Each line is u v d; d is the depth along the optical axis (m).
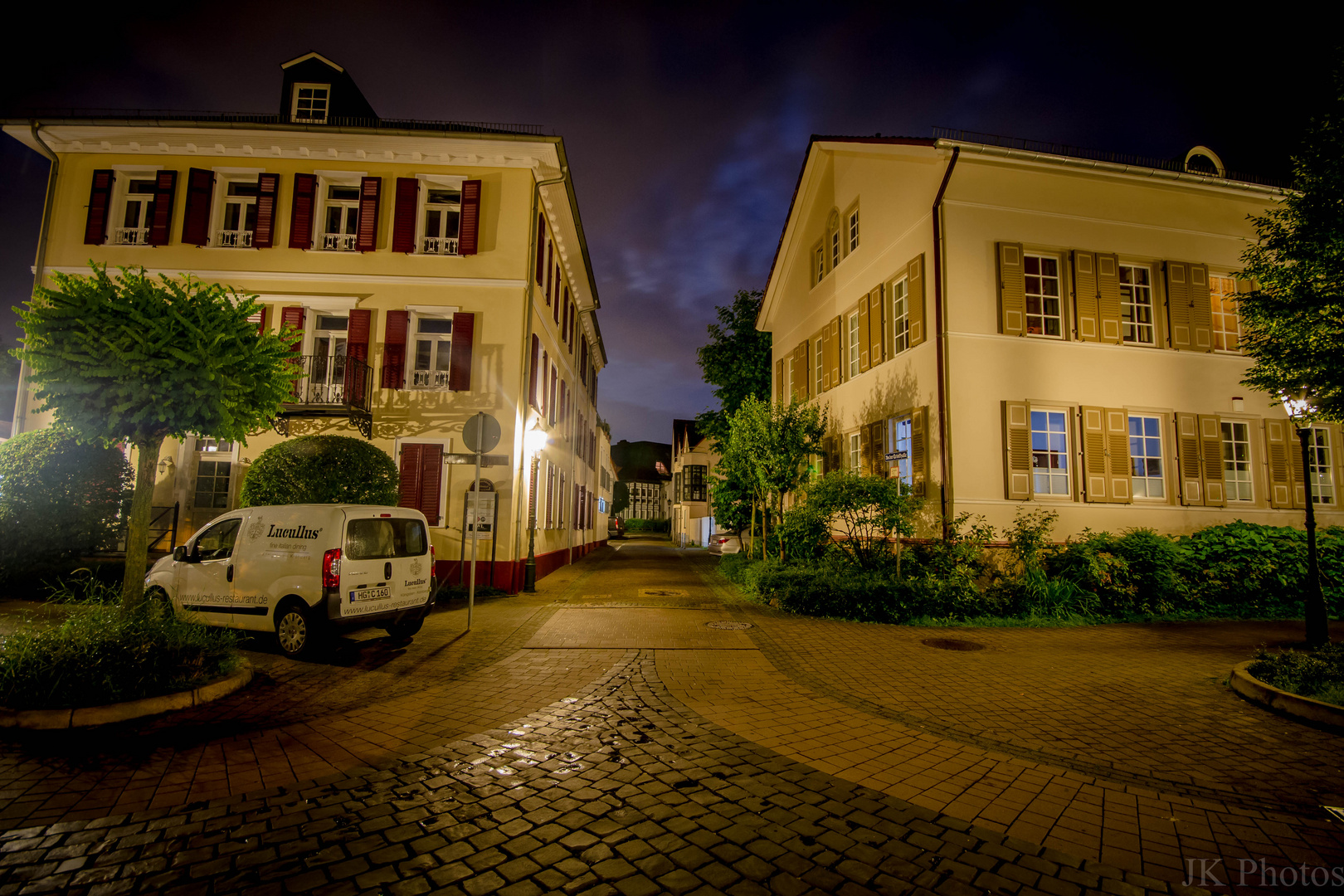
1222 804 3.90
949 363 12.27
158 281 14.62
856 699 6.11
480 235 14.95
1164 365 13.23
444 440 14.35
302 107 16.16
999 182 12.83
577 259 21.30
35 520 10.91
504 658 7.64
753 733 5.11
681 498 46.81
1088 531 11.99
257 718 5.34
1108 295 13.06
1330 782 4.27
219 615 7.95
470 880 2.95
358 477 11.66
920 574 11.16
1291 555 11.66
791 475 14.05
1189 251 13.66
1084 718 5.59
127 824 3.47
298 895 2.81
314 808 3.69
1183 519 12.89
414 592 8.30
